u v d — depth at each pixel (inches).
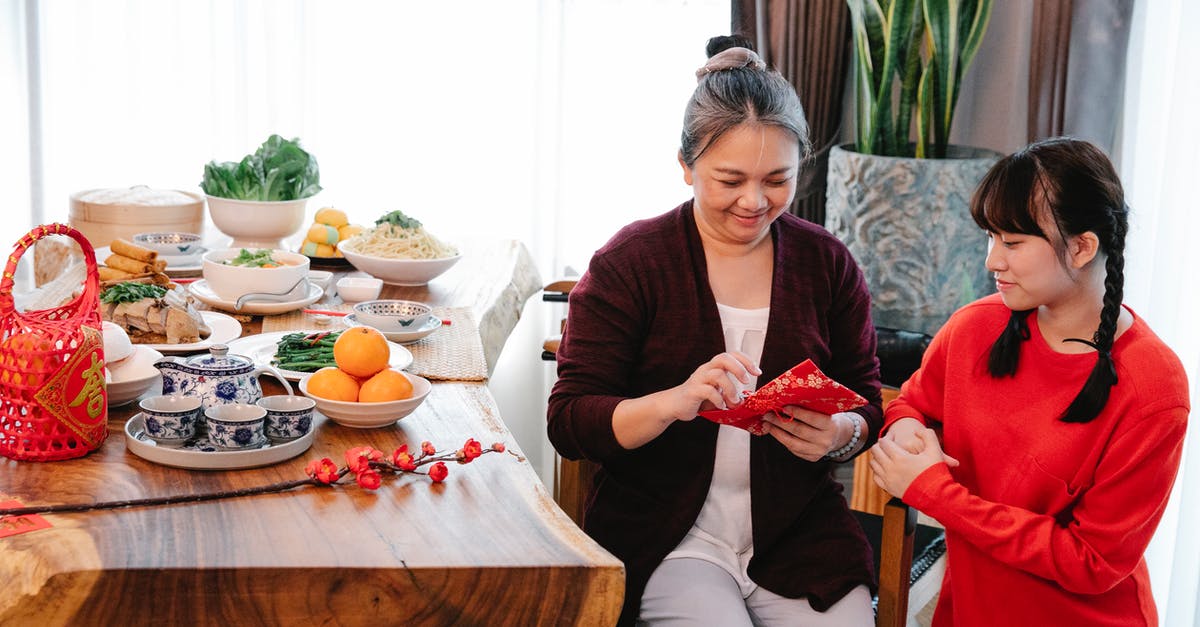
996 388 70.7
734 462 70.8
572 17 151.3
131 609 49.3
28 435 58.7
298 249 111.7
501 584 51.9
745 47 75.9
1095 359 66.6
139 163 159.3
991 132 148.2
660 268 70.7
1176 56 127.0
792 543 71.9
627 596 69.4
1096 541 64.4
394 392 66.5
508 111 156.2
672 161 156.2
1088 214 63.5
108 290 78.9
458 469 62.4
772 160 65.7
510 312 105.0
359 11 153.2
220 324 81.9
